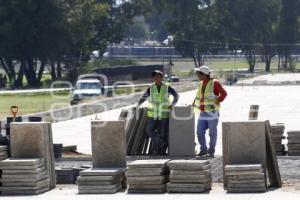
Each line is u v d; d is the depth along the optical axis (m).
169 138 34.44
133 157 33.94
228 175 23.83
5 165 24.69
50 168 25.84
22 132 25.52
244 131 24.75
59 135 50.88
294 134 34.50
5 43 158.38
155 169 24.16
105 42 195.50
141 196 23.59
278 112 67.44
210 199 22.66
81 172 24.50
